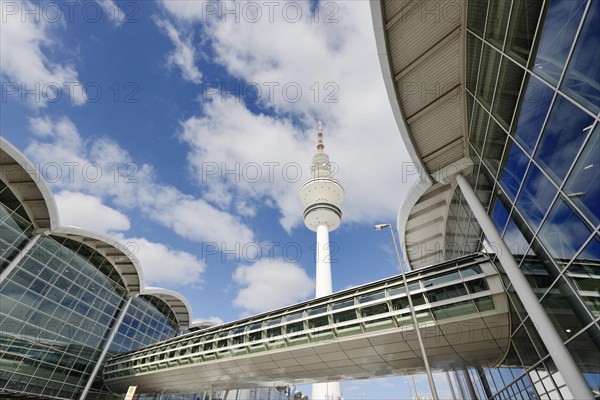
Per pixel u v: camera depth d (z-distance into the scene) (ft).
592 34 23.47
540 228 35.29
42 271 103.65
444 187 71.15
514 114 38.19
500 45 38.96
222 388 107.55
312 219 241.14
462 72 49.34
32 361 95.91
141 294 144.56
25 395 92.38
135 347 138.00
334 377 83.76
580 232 28.07
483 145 50.11
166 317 162.50
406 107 56.13
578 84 25.66
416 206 78.54
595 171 24.75
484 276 54.70
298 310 80.94
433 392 36.24
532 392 51.57
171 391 118.21
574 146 27.35
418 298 60.64
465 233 73.46
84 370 113.39
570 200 28.89
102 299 126.62
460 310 54.70
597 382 28.68
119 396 125.59
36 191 99.66
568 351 33.14
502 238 46.68
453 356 61.46
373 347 64.28
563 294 32.22
